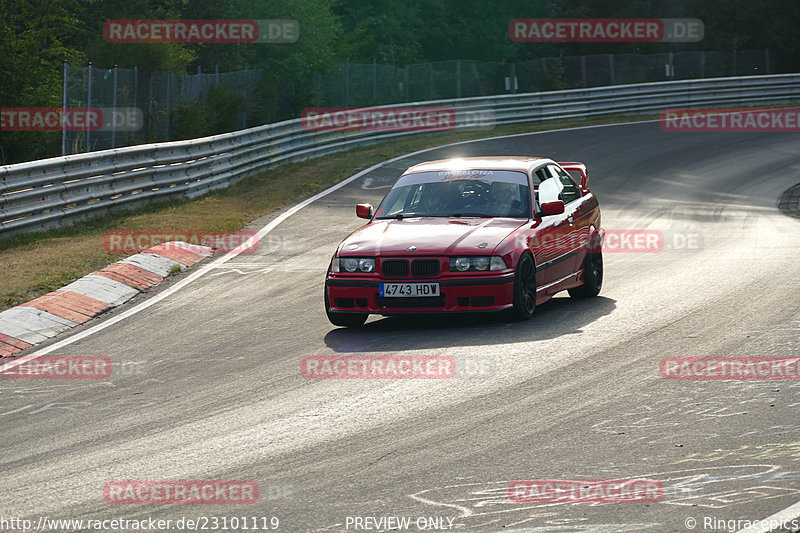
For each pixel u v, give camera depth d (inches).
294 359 914.7
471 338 972.6
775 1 5885.8
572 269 1173.1
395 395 767.7
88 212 1846.7
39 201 1691.7
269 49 4055.1
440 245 1021.8
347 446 644.7
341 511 529.0
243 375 861.8
